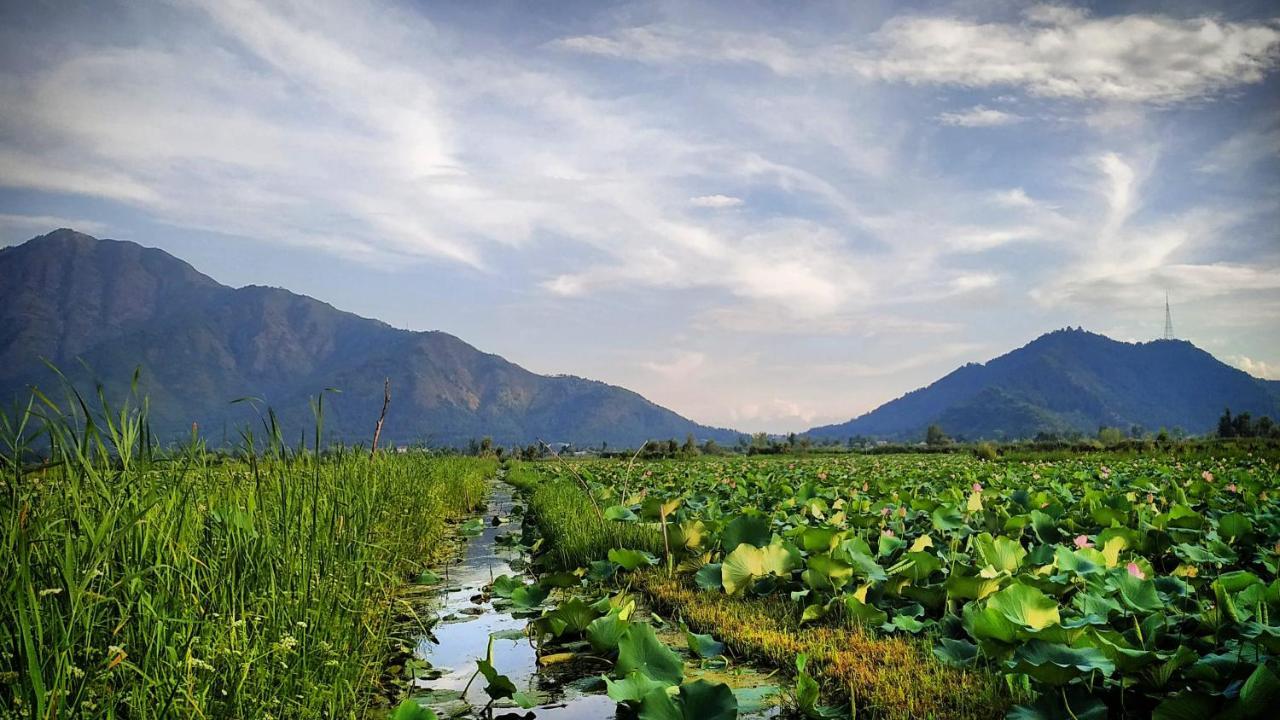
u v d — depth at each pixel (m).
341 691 3.85
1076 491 11.85
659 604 6.44
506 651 5.41
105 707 2.60
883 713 3.72
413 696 4.45
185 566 3.21
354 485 6.46
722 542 6.89
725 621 5.48
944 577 5.82
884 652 4.57
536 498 13.76
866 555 5.98
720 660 4.75
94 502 2.97
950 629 4.73
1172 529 6.52
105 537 2.88
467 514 14.73
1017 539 7.14
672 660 4.18
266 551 3.82
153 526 3.12
